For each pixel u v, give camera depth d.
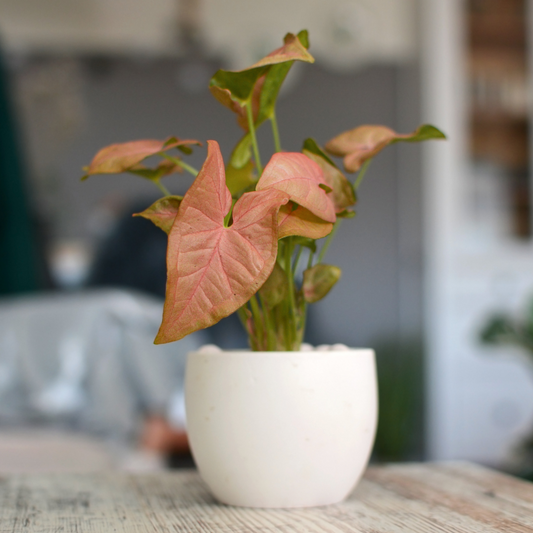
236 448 0.54
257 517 0.53
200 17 3.24
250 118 0.55
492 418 2.88
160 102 3.22
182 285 0.43
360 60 3.35
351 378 0.56
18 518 0.54
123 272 2.81
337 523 0.51
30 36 3.15
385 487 0.66
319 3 3.31
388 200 3.34
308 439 0.54
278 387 0.53
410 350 3.05
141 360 1.72
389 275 3.32
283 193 0.46
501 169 3.00
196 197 0.44
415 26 3.30
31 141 3.13
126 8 3.20
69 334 1.65
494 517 0.53
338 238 3.32
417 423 2.97
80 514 0.55
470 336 2.89
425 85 3.01
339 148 0.62
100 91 3.19
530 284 2.94
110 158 0.56
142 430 1.71
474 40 2.99
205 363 0.56
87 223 3.12
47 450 1.36
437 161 2.94
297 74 3.32
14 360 1.59
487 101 2.99
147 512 0.56
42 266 3.07
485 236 2.98
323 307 3.28
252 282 0.44
